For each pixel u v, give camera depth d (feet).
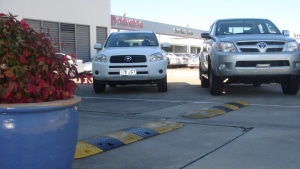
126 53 29.37
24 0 55.98
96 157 13.05
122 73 29.14
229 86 36.22
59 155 8.46
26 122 7.93
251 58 25.44
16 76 8.29
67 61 9.31
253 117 19.63
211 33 31.01
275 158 12.81
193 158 12.90
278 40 25.96
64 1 63.46
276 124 17.90
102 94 30.99
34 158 8.07
